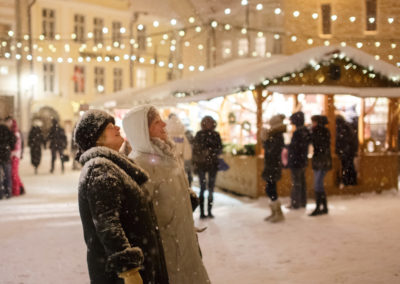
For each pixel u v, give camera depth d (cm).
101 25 3209
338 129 891
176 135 809
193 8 2509
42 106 2895
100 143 219
